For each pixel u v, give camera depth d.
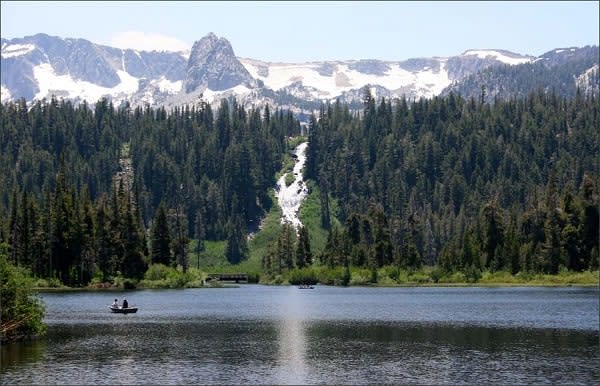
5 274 116.50
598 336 132.62
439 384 92.69
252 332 139.75
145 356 110.50
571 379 95.25
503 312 178.12
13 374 96.25
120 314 173.00
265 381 94.06
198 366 103.06
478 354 113.38
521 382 93.62
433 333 137.75
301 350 117.06
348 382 93.81
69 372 97.81
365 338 131.25
